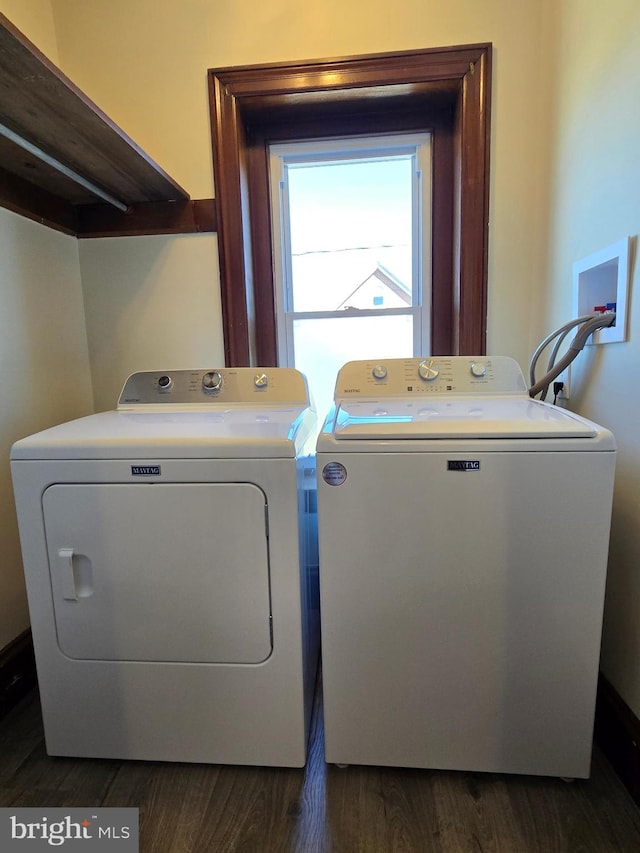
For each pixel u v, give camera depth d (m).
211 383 1.54
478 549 1.05
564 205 1.46
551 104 1.53
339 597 1.10
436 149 1.77
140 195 1.70
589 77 1.30
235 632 1.13
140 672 1.17
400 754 1.15
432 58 1.59
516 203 1.67
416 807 1.09
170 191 1.66
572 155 1.40
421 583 1.07
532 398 1.48
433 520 1.05
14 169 1.44
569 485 1.01
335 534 1.07
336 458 1.05
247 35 1.65
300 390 1.52
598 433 0.99
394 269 1.89
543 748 1.12
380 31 1.61
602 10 1.22
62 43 1.72
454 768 1.15
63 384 1.73
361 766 1.20
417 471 1.03
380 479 1.04
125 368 1.87
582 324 1.30
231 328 1.78
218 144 1.70
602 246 1.25
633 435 1.14
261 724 1.16
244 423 1.25
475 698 1.11
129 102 1.73
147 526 1.10
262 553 1.09
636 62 1.09
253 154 1.83
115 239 1.80
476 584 1.06
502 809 1.08
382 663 1.12
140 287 1.82
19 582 1.52
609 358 1.24
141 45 1.70
